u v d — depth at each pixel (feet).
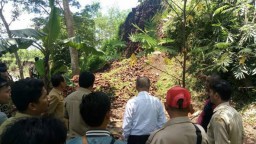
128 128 12.80
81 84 12.79
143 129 12.60
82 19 67.56
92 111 6.64
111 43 45.27
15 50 26.76
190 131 7.79
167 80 35.83
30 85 7.81
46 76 31.04
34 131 3.80
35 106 7.83
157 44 20.90
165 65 38.86
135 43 48.85
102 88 38.73
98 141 6.56
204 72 31.96
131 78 40.04
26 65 64.69
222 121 9.31
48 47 30.94
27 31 28.32
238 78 28.78
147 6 52.11
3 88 9.05
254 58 28.35
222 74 30.07
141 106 12.65
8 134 3.80
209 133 9.80
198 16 32.45
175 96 7.90
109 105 6.88
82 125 12.28
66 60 50.52
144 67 41.50
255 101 27.22
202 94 30.83
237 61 28.73
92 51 32.94
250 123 24.50
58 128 3.96
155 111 12.79
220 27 30.76
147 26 22.34
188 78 33.55
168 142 7.66
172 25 32.45
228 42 29.94
